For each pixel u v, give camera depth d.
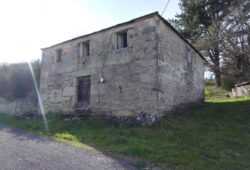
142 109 6.95
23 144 4.86
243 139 5.09
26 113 10.80
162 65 7.39
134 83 7.36
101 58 8.59
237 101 10.81
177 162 3.60
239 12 14.88
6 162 3.48
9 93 14.42
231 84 17.58
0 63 16.00
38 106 10.99
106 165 3.45
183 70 9.75
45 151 4.23
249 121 6.80
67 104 9.55
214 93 17.84
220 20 17.08
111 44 8.36
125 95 7.52
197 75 12.10
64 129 6.64
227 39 15.39
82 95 9.15
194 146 4.66
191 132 5.72
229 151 4.31
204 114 8.38
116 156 3.95
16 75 14.59
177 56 9.12
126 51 7.82
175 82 8.58
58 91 10.14
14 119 9.81
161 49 7.46
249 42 14.80
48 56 11.20
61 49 10.59
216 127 6.34
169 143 4.79
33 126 7.40
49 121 8.45
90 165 3.43
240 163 3.65
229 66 17.03
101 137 5.30
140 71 7.29
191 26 18.66
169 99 7.79
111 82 8.04
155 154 3.99
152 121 6.37
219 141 4.96
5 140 5.30
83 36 9.45
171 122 6.70
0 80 14.91
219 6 17.38
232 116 7.70
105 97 8.11
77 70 9.48
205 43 16.50
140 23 7.62
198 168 3.36
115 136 5.36
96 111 8.27
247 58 15.09
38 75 14.16
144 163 3.55
